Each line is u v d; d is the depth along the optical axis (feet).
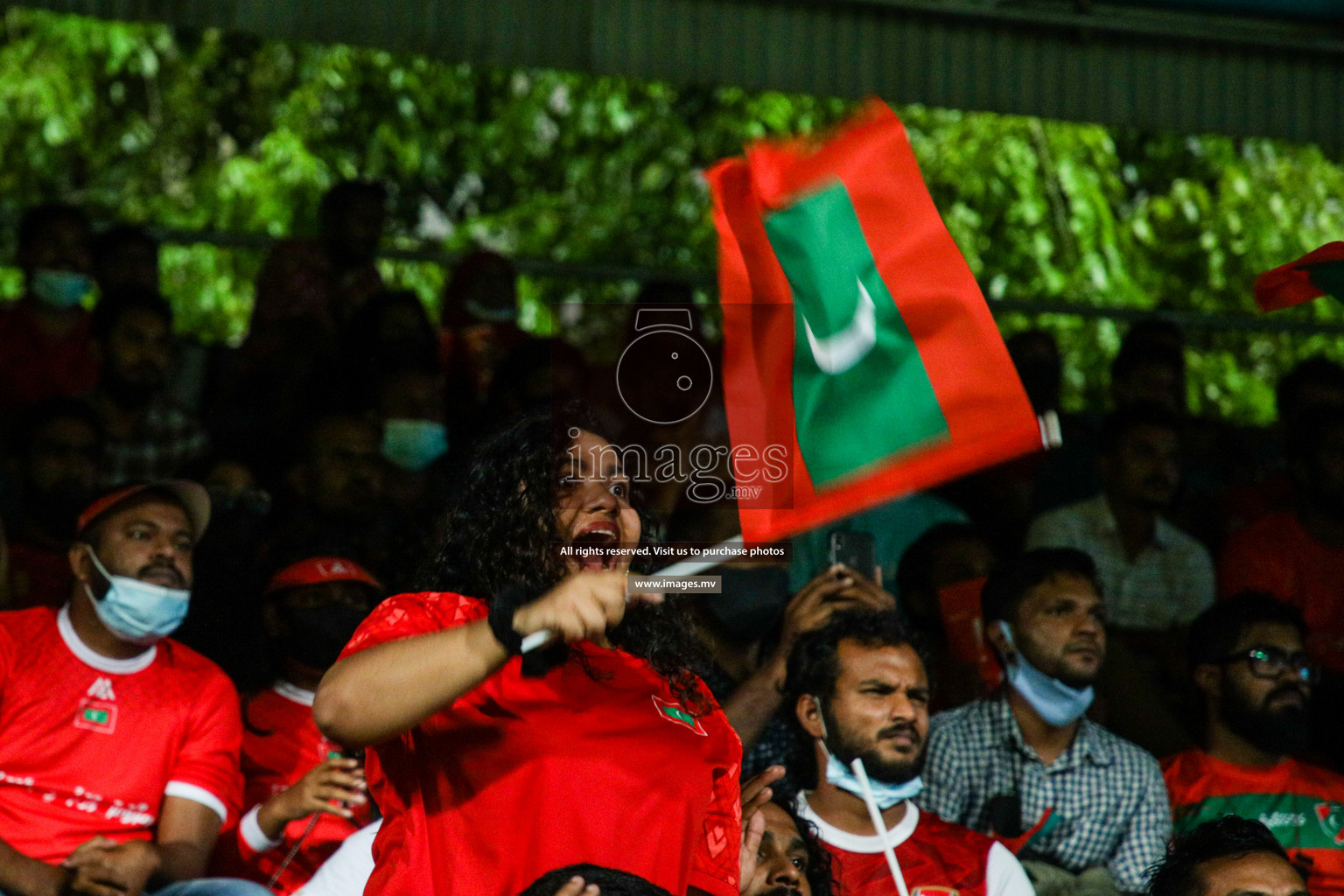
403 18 70.08
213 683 58.18
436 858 32.45
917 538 73.77
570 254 141.90
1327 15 78.02
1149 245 142.82
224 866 56.34
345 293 92.84
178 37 148.46
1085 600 61.93
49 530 69.10
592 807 32.27
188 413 82.28
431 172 148.56
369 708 30.04
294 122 144.36
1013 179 136.87
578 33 71.41
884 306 38.42
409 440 79.92
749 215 39.55
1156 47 77.46
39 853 54.29
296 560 62.95
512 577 34.09
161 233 97.04
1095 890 59.16
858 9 73.82
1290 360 133.69
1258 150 145.89
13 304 85.46
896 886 52.44
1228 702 64.59
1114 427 80.28
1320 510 78.79
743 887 41.52
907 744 52.80
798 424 38.01
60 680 55.88
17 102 140.05
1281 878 48.24
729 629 61.62
